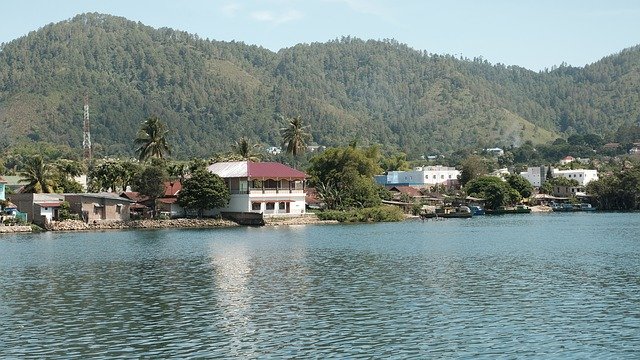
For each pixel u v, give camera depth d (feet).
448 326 164.45
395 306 188.24
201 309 188.75
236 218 553.23
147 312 186.19
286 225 554.46
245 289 218.79
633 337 151.94
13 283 238.89
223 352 146.41
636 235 416.87
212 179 545.85
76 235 452.76
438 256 304.09
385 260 289.74
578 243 364.38
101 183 633.20
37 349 151.33
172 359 142.31
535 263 275.39
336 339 154.81
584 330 158.61
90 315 183.83
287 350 147.02
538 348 145.07
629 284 218.18
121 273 258.98
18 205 509.35
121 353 147.43
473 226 535.60
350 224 571.28
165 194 577.02
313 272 254.88
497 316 174.19
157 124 645.51
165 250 340.80
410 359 139.44
